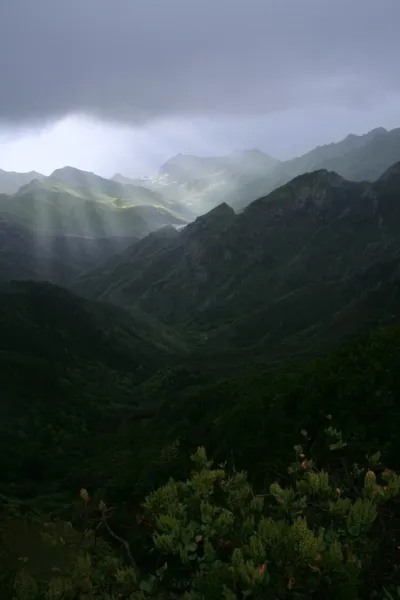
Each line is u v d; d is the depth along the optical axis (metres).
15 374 67.75
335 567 4.04
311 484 5.00
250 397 34.03
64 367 76.75
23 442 53.62
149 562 5.74
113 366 89.38
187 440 32.47
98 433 61.25
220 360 88.19
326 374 22.70
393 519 4.94
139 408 69.19
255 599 3.97
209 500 5.15
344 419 16.55
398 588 4.37
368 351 22.27
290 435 19.39
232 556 4.16
